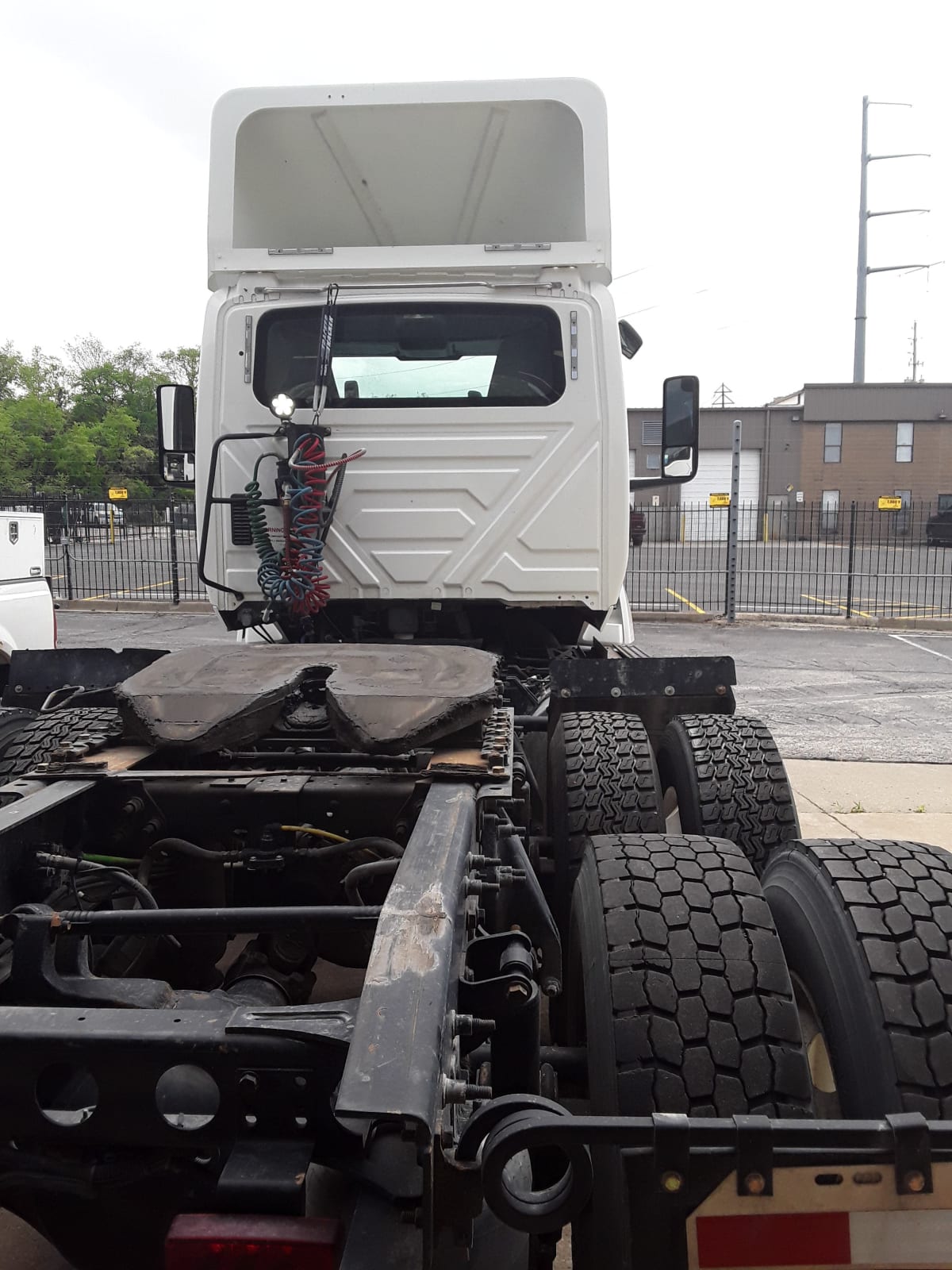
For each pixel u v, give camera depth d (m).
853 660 12.91
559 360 4.52
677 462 5.25
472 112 4.60
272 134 4.71
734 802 3.29
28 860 2.15
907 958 1.98
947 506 35.66
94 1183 1.54
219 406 4.61
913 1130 1.48
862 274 52.53
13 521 6.55
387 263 4.48
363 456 4.51
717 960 2.04
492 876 2.22
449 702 2.55
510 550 4.52
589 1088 2.04
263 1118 1.45
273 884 2.51
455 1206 1.46
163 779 2.46
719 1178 1.47
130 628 15.42
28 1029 1.46
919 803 6.40
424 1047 1.31
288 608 4.40
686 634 15.53
